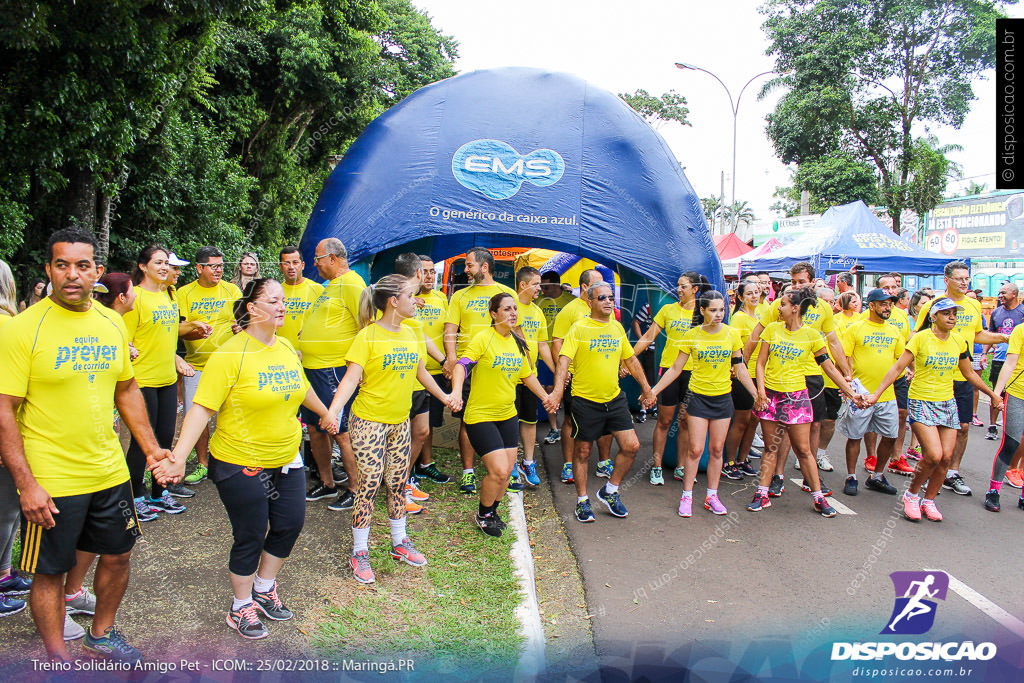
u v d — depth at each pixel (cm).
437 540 479
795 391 556
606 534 518
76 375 276
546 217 638
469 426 479
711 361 539
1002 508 588
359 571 404
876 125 2538
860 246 1309
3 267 344
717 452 559
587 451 535
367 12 1902
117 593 305
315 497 538
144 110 943
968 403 626
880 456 628
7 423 262
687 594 420
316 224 654
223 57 1625
